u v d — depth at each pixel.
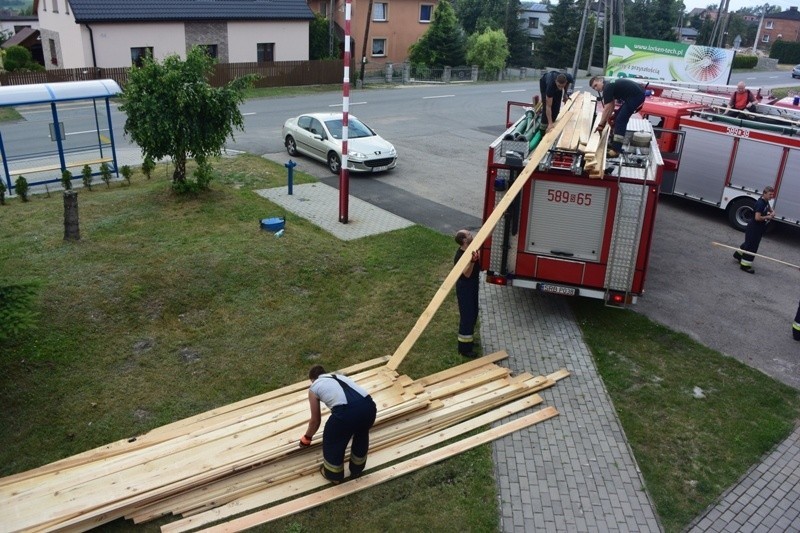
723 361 9.13
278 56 37.16
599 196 8.91
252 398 7.52
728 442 7.34
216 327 9.21
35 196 14.83
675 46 29.56
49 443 6.80
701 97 18.09
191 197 14.30
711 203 15.52
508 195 8.68
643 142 10.48
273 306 9.88
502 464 6.76
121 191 15.16
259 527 5.75
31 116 24.72
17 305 7.25
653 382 8.48
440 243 12.77
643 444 7.21
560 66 56.34
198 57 13.45
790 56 70.38
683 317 10.46
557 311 10.35
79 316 8.95
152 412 7.37
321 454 6.61
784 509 6.37
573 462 6.85
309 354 8.72
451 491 6.35
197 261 10.82
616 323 10.07
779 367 9.09
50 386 7.65
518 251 9.53
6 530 5.37
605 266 9.24
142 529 5.71
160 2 32.41
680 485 6.62
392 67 42.66
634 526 6.04
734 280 12.10
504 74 47.97
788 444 7.38
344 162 13.24
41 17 36.12
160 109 13.26
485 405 7.67
